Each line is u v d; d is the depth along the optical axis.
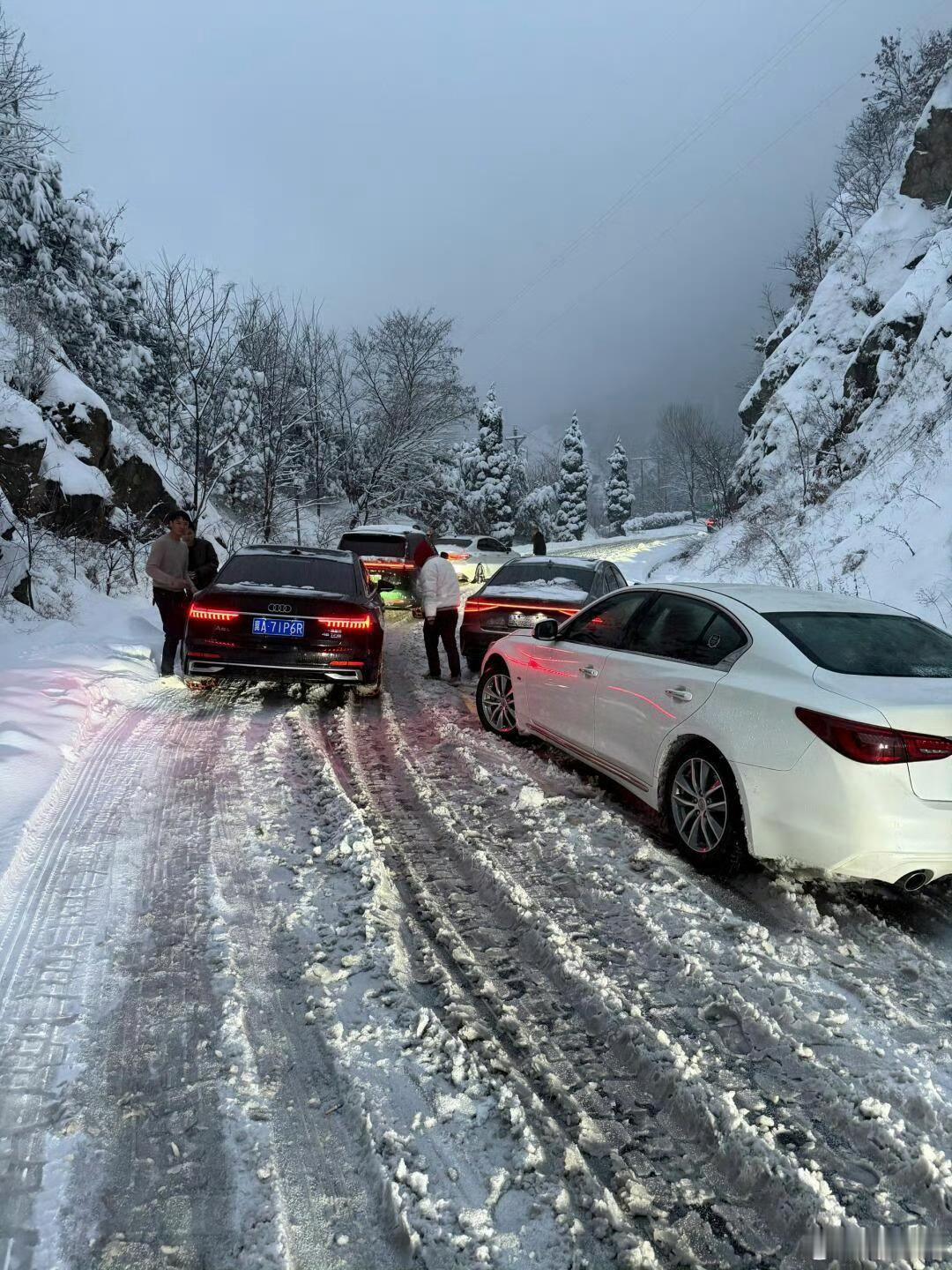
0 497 10.41
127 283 22.39
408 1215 1.87
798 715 3.55
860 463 16.62
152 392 22.03
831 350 23.39
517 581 9.67
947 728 3.31
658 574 26.67
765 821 3.61
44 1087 2.22
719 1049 2.58
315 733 6.24
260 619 6.81
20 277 18.94
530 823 4.52
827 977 3.08
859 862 3.33
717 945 3.23
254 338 22.03
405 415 31.73
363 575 8.09
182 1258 1.73
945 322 15.78
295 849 3.94
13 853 3.59
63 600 10.01
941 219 22.06
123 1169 1.97
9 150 17.06
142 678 7.75
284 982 2.81
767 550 15.50
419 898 3.56
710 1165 2.11
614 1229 1.88
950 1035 2.73
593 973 2.99
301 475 26.61
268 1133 2.11
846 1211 1.97
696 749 4.11
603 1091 2.38
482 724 6.71
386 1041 2.51
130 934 3.06
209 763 5.24
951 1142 2.20
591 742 5.04
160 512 16.80
